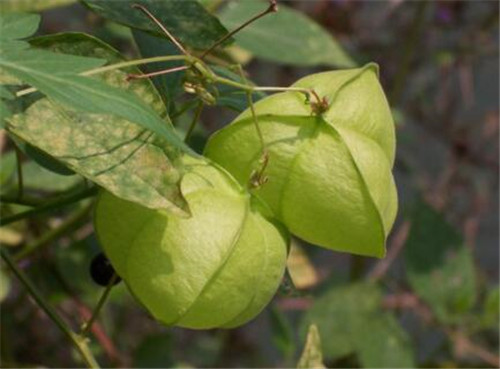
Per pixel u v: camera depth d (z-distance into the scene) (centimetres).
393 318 40
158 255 22
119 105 20
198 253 22
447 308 41
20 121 22
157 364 42
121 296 38
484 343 47
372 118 23
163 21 25
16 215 26
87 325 25
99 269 27
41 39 22
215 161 23
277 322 42
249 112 23
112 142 22
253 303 22
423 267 41
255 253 22
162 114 22
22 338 47
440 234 41
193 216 22
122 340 47
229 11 36
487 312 41
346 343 40
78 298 39
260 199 22
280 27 36
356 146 22
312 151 22
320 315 41
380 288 43
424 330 50
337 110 23
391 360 40
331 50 36
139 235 22
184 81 23
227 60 29
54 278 39
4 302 43
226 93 27
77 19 47
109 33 40
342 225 23
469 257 41
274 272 22
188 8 25
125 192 21
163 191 21
